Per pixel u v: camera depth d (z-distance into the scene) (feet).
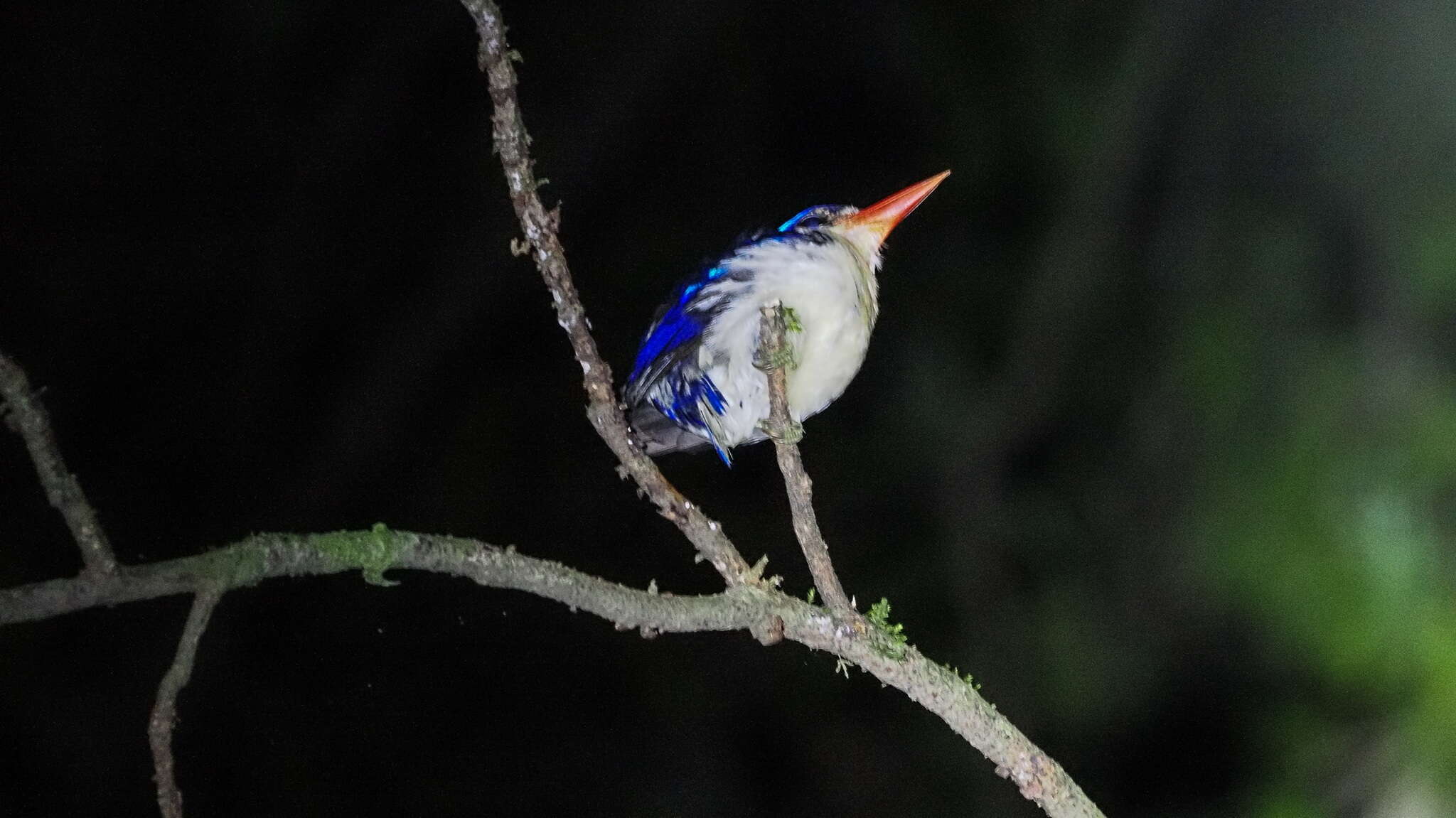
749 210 44.80
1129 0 42.37
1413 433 40.50
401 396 40.70
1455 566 39.24
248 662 36.47
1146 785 40.55
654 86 42.78
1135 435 43.06
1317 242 42.57
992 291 44.86
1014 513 43.06
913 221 44.86
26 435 10.12
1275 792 38.70
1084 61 42.83
